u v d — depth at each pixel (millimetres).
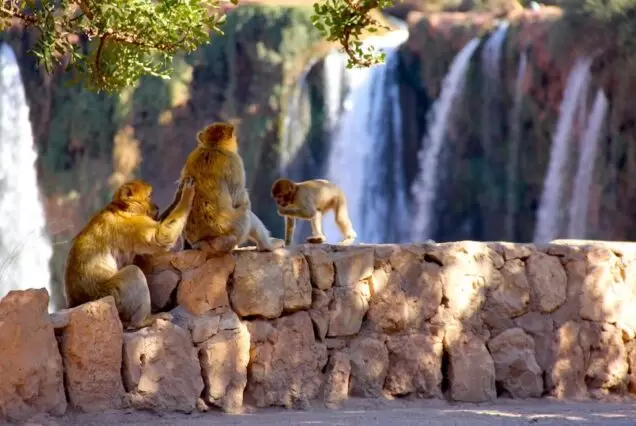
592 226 34125
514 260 10977
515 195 36656
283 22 38969
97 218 9602
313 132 39500
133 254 9617
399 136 38969
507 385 10773
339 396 10078
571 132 34500
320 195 11438
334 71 39156
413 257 10570
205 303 9742
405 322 10445
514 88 35969
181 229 9453
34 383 8727
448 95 37625
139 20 11406
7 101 39094
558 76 34719
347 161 39562
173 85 38875
